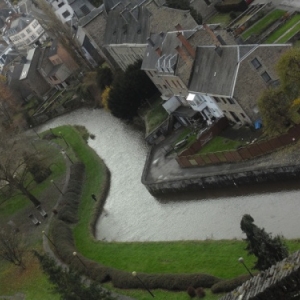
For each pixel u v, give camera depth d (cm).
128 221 8669
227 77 8419
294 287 3766
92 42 13525
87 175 10338
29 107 16075
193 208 8175
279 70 7250
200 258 6625
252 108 8362
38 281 7525
